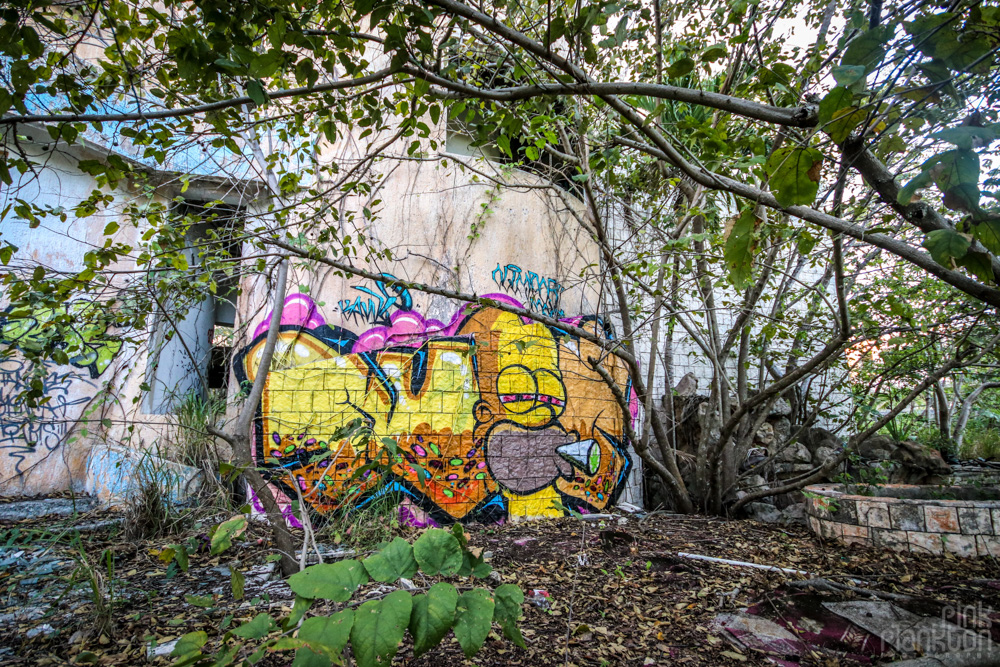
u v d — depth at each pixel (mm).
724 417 6543
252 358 5352
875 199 4047
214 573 3660
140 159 5188
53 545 3838
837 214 2523
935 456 6871
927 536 4625
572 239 6523
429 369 5543
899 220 4414
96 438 5207
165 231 3846
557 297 6328
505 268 6051
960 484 6449
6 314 3256
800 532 5539
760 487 6434
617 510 6266
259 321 5414
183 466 4801
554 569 3996
